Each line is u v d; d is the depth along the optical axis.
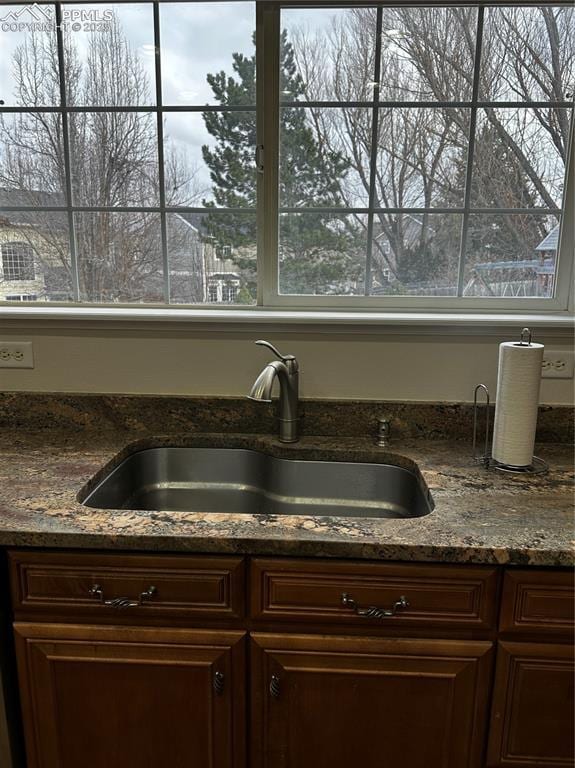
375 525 1.01
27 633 1.03
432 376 1.50
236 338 1.51
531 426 1.25
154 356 1.53
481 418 1.50
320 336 1.49
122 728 1.07
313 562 0.98
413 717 1.03
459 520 1.02
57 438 1.48
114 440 1.46
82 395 1.55
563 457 1.37
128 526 1.00
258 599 1.00
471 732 1.03
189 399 1.53
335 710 1.03
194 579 1.00
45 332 1.53
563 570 0.96
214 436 1.50
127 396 1.54
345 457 1.42
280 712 1.04
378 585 0.98
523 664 0.99
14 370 1.56
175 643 1.03
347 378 1.52
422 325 1.45
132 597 1.01
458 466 1.30
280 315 1.46
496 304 1.51
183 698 1.05
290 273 1.53
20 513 1.03
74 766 1.09
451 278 1.51
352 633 1.01
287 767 1.07
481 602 0.98
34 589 1.02
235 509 1.47
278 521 1.03
